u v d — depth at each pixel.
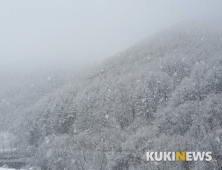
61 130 62.09
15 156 55.84
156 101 54.34
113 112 55.56
